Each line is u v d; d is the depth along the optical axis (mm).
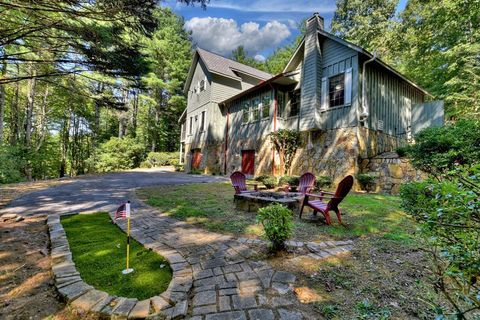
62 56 6738
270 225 2924
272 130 11516
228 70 16375
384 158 7938
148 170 18422
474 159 4004
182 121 21125
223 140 15453
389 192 7543
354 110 8453
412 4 14586
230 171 14492
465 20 10836
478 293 1088
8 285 2275
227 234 3689
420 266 2561
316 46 9641
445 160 4316
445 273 1237
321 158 9391
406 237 3443
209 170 15570
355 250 3043
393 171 7578
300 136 10305
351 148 8391
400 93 10656
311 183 6145
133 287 2186
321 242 3338
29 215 4617
